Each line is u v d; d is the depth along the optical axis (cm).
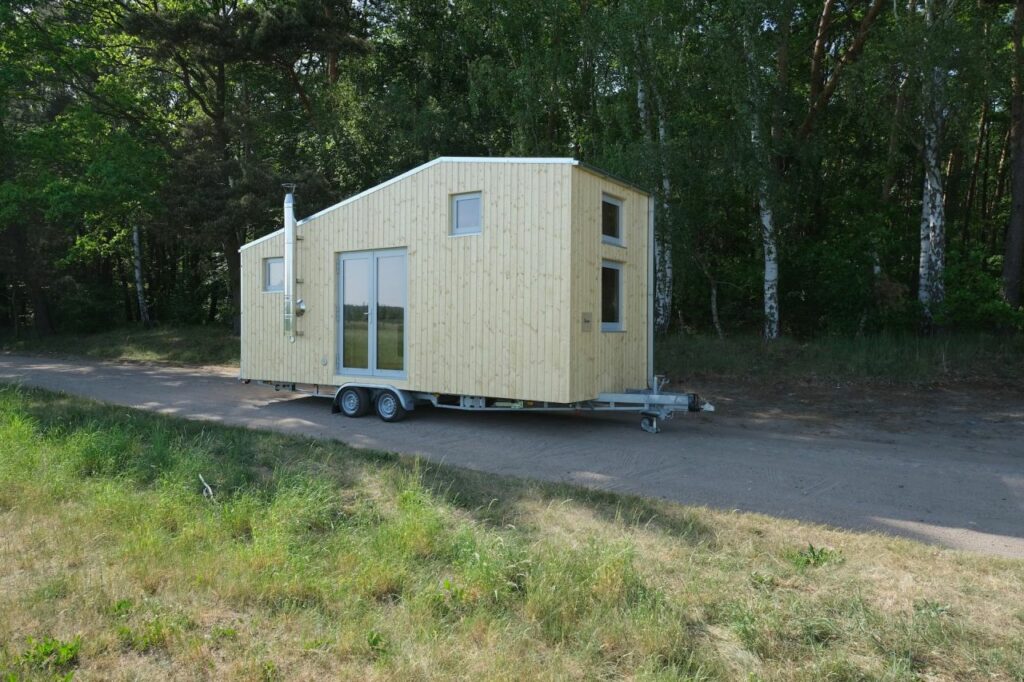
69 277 3094
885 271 1814
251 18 2092
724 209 1836
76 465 635
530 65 1873
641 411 934
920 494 637
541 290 884
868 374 1373
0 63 2138
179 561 419
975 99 1549
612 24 1661
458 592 381
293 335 1145
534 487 611
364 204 1056
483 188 930
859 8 1995
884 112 1628
